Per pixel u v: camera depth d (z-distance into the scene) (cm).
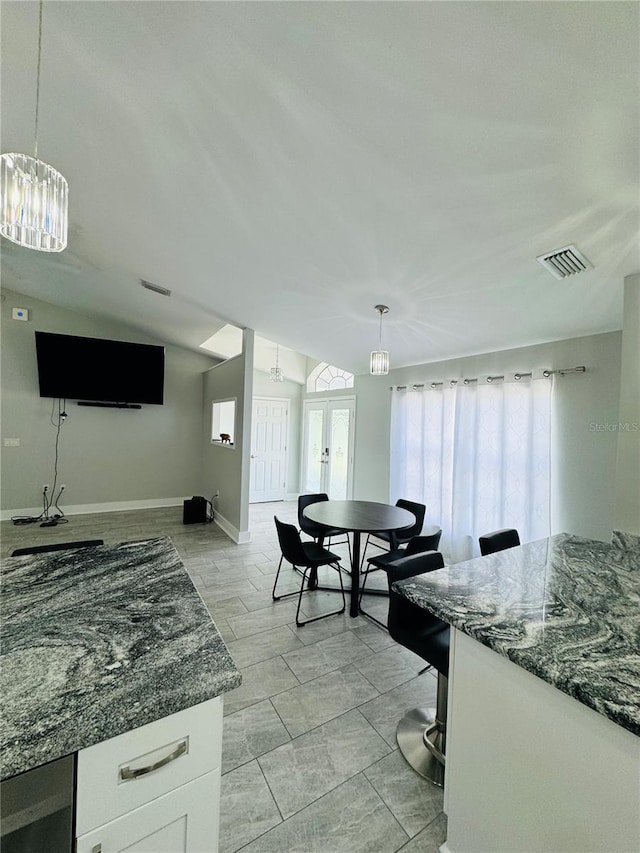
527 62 104
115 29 120
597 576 149
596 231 167
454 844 115
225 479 485
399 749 155
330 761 148
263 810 129
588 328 266
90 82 145
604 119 116
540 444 299
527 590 134
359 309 310
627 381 190
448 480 379
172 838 78
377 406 482
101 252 318
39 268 383
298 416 695
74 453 527
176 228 249
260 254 258
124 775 71
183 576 133
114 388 523
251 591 305
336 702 181
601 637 102
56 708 70
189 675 81
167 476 595
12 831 63
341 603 288
